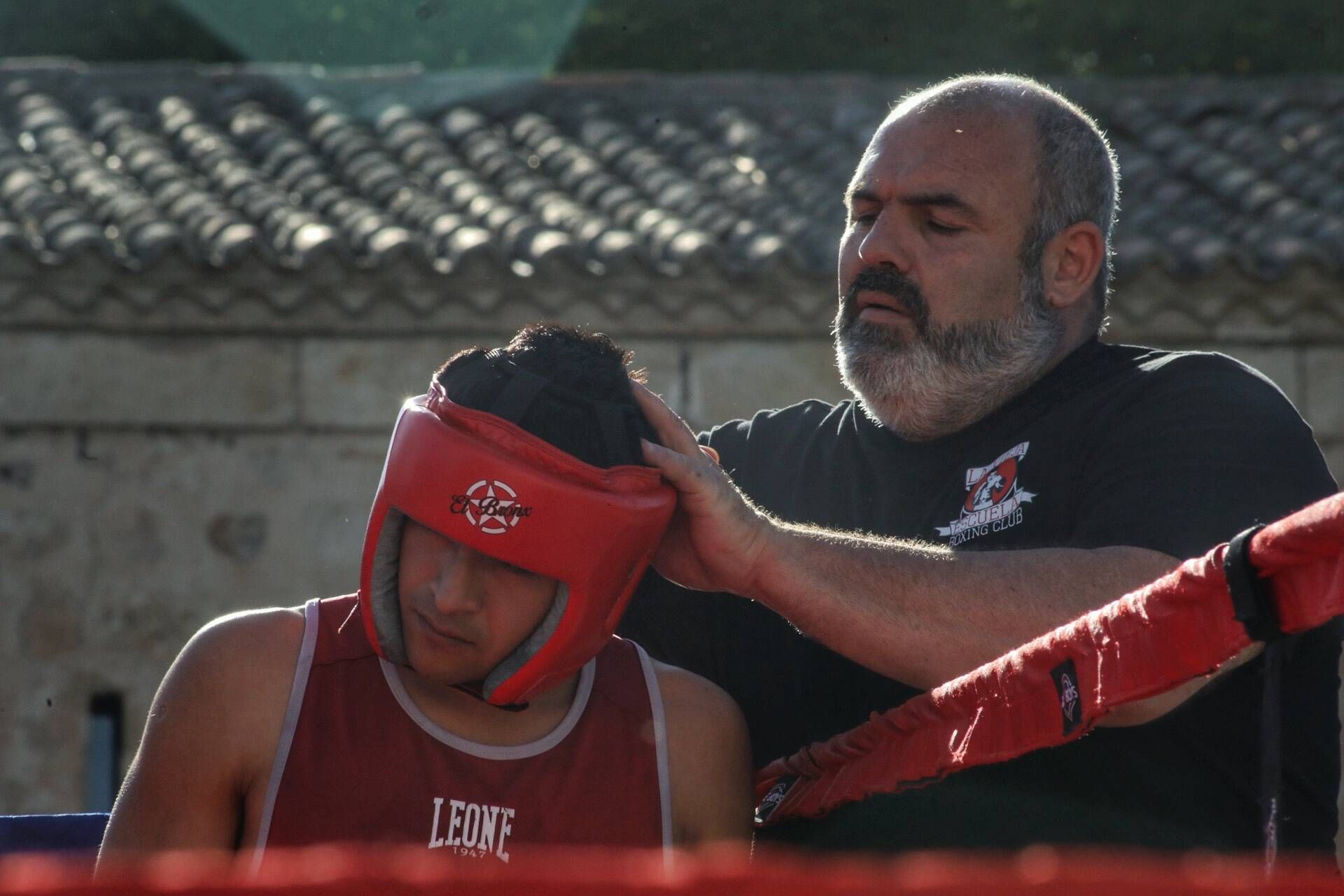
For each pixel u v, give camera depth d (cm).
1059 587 527
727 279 1947
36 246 1938
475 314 1959
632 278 1950
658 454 480
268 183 2264
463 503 425
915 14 4550
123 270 1912
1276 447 582
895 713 486
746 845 511
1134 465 584
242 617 474
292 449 1978
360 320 1959
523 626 442
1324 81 2688
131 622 1953
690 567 528
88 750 1942
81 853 572
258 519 1972
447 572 432
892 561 532
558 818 459
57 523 1952
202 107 2569
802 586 516
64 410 1941
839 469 696
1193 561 357
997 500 630
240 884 175
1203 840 543
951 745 450
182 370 1961
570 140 2491
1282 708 561
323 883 176
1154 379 616
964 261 645
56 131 2425
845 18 4541
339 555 1977
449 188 2248
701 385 1978
